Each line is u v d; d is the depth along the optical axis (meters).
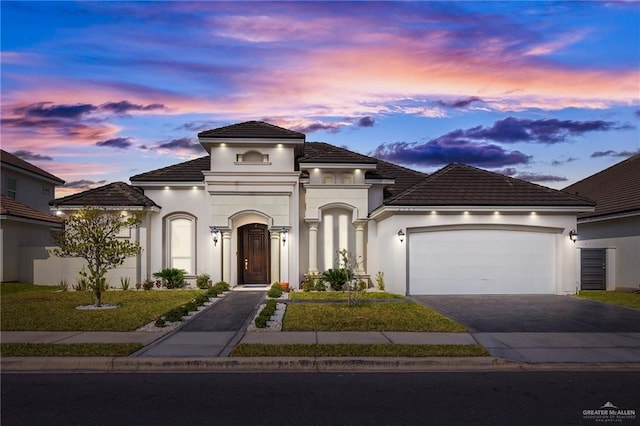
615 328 12.10
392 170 25.98
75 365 8.77
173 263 22.48
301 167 21.83
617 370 8.79
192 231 22.45
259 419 6.19
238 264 22.86
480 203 18.98
